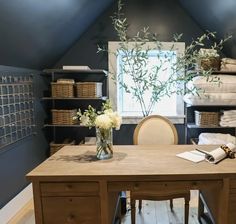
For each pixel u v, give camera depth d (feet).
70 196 4.81
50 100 11.35
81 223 4.89
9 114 7.76
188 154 5.94
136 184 4.83
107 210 4.83
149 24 10.83
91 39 11.02
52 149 10.51
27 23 6.42
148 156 5.83
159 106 11.52
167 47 10.81
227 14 7.78
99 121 5.26
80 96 10.14
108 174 4.70
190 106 10.59
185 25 10.79
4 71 7.50
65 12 7.66
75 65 11.13
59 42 9.48
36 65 9.61
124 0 10.75
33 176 4.70
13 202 7.80
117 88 11.14
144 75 9.55
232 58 10.59
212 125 10.03
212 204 5.59
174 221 7.09
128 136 11.32
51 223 4.89
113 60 10.98
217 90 9.61
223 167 5.06
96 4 9.27
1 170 7.28
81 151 6.27
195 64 9.94
